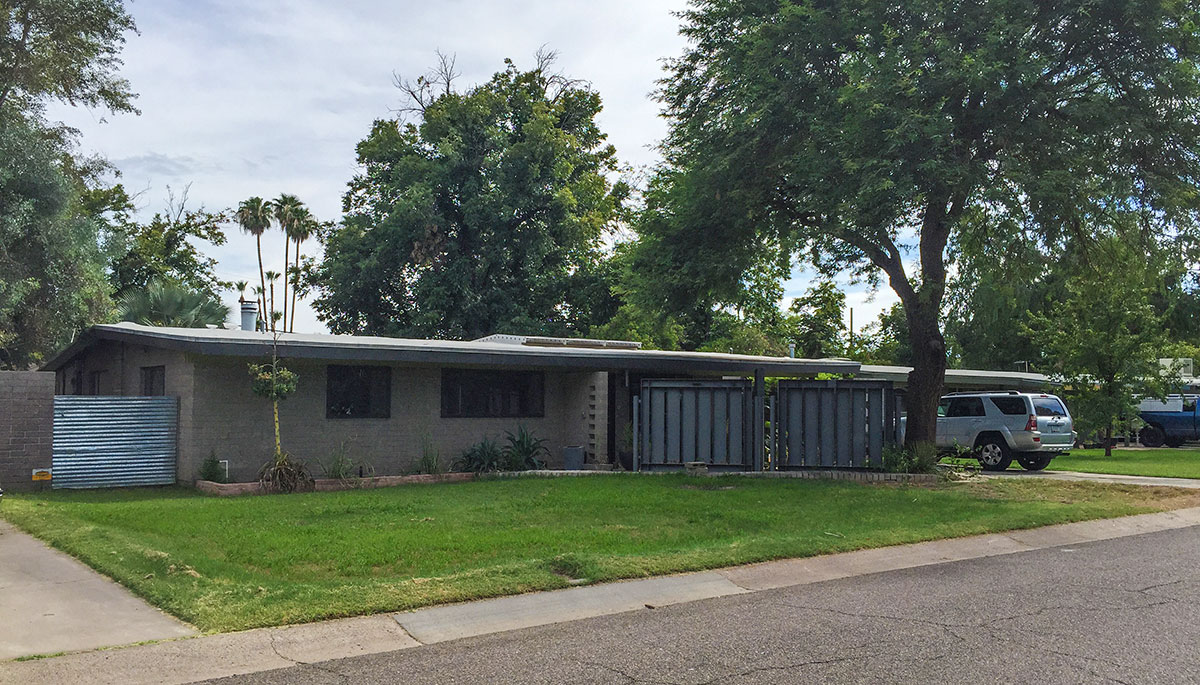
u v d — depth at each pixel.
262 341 15.61
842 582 8.86
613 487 15.73
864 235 18.14
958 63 15.48
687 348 40.59
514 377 20.75
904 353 46.31
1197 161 16.42
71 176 24.23
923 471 17.89
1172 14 15.55
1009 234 16.56
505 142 39.94
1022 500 14.59
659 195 20.89
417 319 38.25
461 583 7.98
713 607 7.77
